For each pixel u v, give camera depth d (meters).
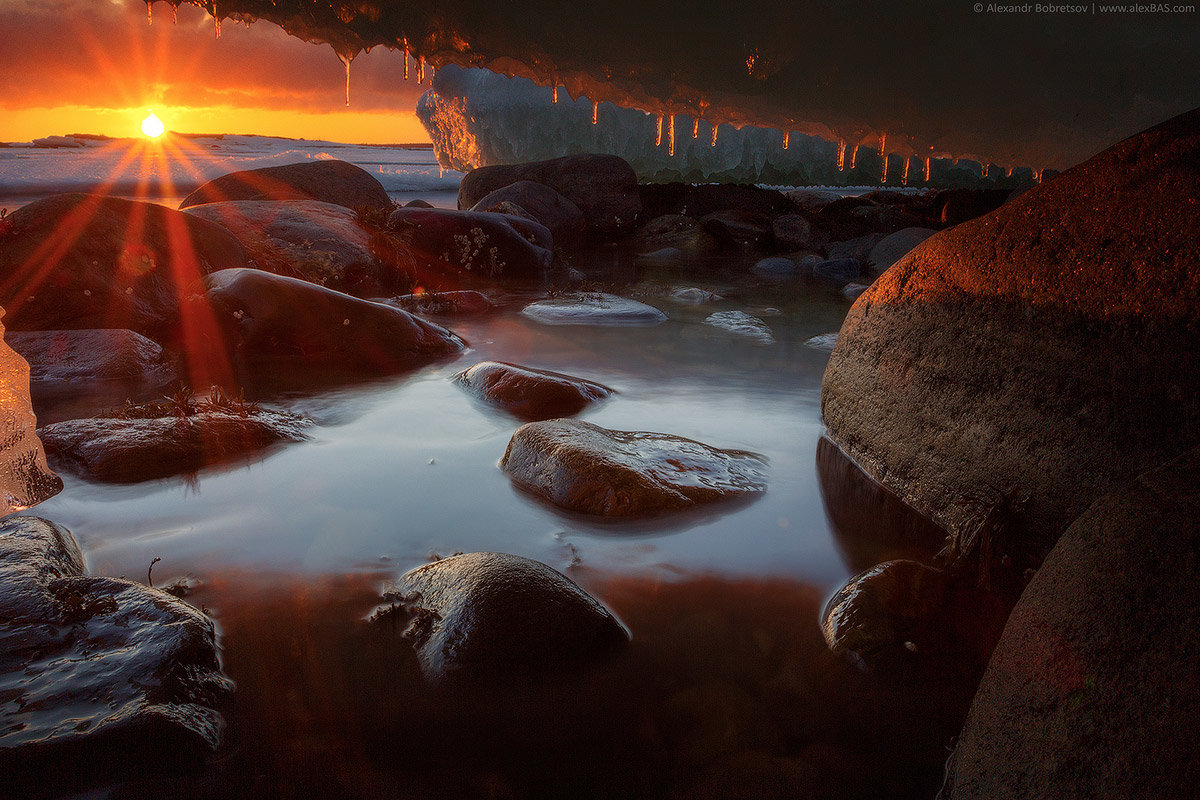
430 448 4.55
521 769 2.10
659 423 5.05
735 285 11.47
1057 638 1.67
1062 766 1.52
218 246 8.23
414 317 7.04
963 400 3.51
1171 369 2.80
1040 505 3.08
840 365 4.57
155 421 4.36
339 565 3.16
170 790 1.97
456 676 2.40
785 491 4.00
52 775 1.95
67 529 3.30
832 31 6.36
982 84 6.67
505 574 2.67
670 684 2.45
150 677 2.23
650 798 2.02
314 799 1.97
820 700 2.39
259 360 6.49
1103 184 3.26
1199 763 1.30
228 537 3.38
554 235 15.61
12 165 38.62
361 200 14.21
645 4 6.05
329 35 6.36
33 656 2.32
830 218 16.98
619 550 3.35
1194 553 1.51
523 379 5.43
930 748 2.21
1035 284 3.30
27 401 3.94
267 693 2.35
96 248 7.00
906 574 2.93
